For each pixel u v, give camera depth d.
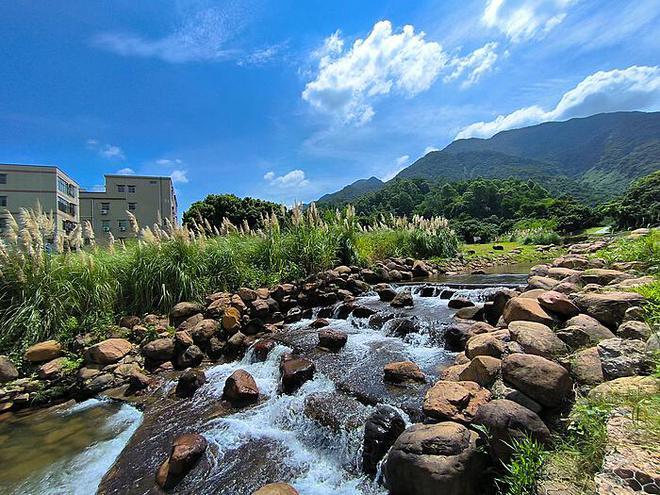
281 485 2.41
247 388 3.92
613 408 1.84
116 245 6.86
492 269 10.78
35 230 5.52
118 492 2.70
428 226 13.59
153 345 5.04
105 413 3.95
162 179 46.03
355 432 2.88
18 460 3.14
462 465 1.92
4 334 4.78
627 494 1.28
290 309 6.77
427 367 3.83
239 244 8.19
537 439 1.86
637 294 3.03
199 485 2.69
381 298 6.90
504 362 2.47
